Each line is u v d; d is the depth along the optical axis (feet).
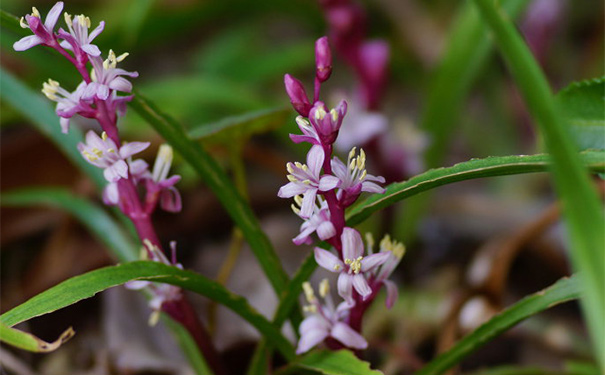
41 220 1.84
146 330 1.48
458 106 1.73
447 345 1.46
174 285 1.17
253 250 1.26
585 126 1.19
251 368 1.27
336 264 1.13
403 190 1.14
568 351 1.52
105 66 1.13
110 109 1.15
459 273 1.81
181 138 1.23
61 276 1.74
